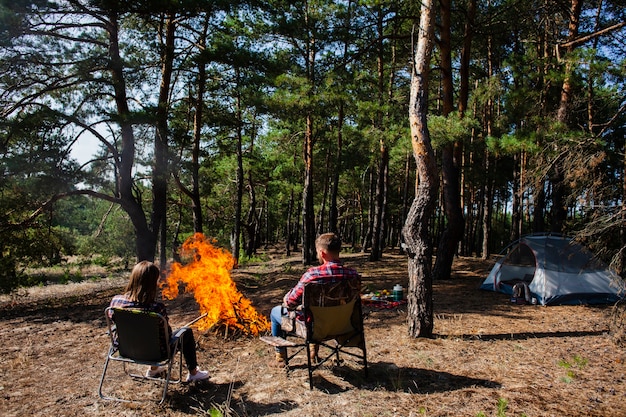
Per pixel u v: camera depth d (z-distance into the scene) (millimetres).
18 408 4168
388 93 14703
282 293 10398
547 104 10969
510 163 25953
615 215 6715
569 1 12430
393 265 17938
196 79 14578
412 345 5781
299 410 3918
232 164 26891
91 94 13367
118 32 14797
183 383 4656
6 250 13336
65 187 11680
